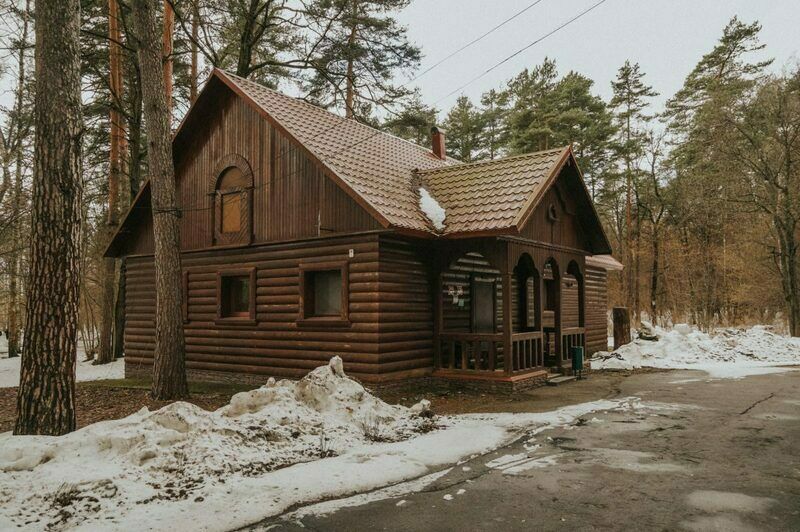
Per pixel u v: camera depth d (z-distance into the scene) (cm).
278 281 1354
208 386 1381
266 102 1403
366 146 1514
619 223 4259
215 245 1479
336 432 766
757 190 2772
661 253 3822
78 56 796
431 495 564
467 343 1284
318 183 1282
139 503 520
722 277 3519
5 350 3562
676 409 1012
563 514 511
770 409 1009
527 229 1304
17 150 2066
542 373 1330
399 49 2164
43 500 514
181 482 569
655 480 606
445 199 1348
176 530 468
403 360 1230
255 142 1412
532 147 3519
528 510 522
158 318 1205
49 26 768
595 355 1889
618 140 3622
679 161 3594
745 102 2639
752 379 1413
